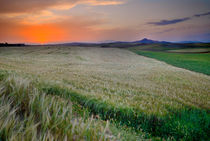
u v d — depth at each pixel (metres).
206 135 2.94
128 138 2.25
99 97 4.52
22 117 1.96
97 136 1.71
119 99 4.71
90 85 7.21
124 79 11.60
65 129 1.63
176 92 7.56
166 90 7.78
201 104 5.30
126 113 3.63
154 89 7.89
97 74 13.18
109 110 3.77
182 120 3.42
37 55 38.34
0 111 1.64
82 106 3.95
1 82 2.99
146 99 5.23
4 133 1.38
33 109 2.01
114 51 64.25
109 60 39.28
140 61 40.56
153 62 39.34
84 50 57.97
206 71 26.02
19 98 2.30
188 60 45.44
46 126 1.61
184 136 2.83
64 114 1.99
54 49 55.00
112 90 6.52
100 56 46.41
